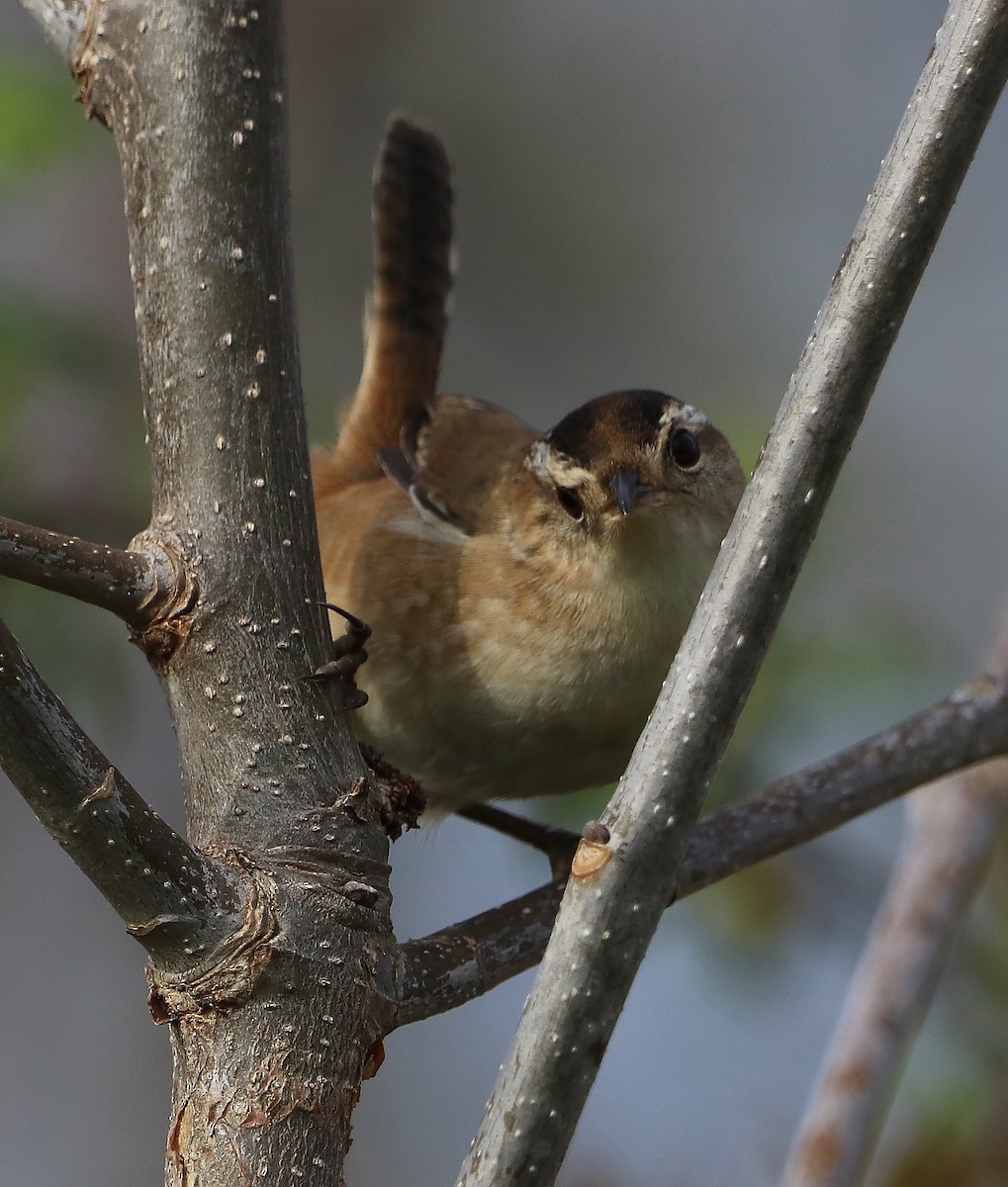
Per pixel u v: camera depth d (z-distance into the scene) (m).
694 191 18.00
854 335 4.96
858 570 12.45
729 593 5.00
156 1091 14.13
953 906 8.49
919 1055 10.08
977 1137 9.70
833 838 11.20
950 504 16.89
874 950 8.41
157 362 5.82
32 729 4.87
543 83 18.02
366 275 16.55
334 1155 5.15
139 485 11.53
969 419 17.31
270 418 5.77
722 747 4.99
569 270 17.47
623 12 18.44
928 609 13.88
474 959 6.34
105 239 13.99
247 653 5.62
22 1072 13.97
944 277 18.05
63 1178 13.60
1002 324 17.77
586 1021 4.89
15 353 11.27
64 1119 13.86
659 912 4.96
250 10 5.80
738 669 4.98
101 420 11.66
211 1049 5.17
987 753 7.85
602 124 18.06
